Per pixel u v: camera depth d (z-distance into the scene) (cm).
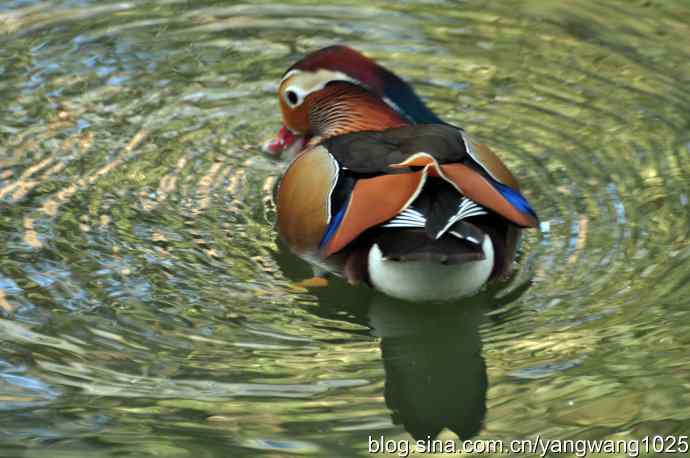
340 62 1323
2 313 1024
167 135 1368
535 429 895
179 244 1151
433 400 945
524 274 1102
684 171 1266
